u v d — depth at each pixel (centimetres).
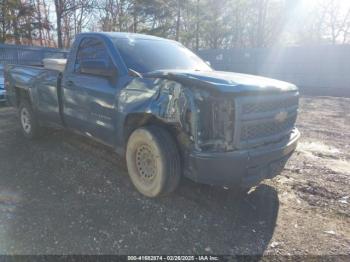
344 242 301
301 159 545
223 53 2297
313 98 1580
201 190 388
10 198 353
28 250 266
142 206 345
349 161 545
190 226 314
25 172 425
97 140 439
